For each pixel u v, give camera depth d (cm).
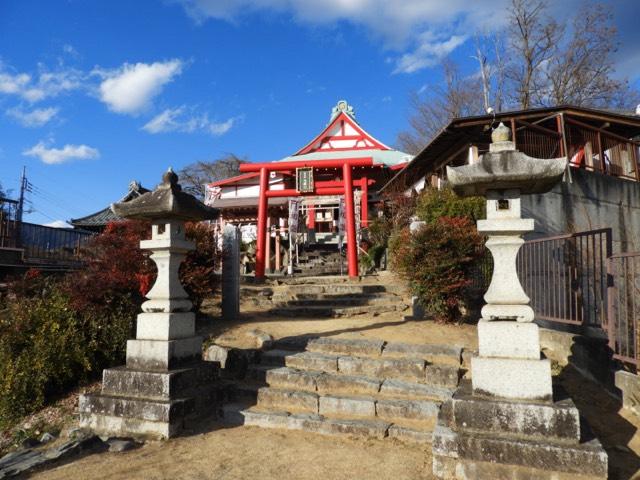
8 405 561
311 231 2191
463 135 1209
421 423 455
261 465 388
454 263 713
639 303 541
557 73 2228
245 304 1009
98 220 2652
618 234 1068
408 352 580
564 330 642
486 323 378
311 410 498
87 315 668
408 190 1700
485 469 337
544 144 1198
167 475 371
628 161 1266
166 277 519
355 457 399
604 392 510
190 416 476
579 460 318
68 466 393
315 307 934
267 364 598
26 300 709
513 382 359
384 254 1523
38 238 1817
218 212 562
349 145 2388
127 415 465
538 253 694
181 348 508
